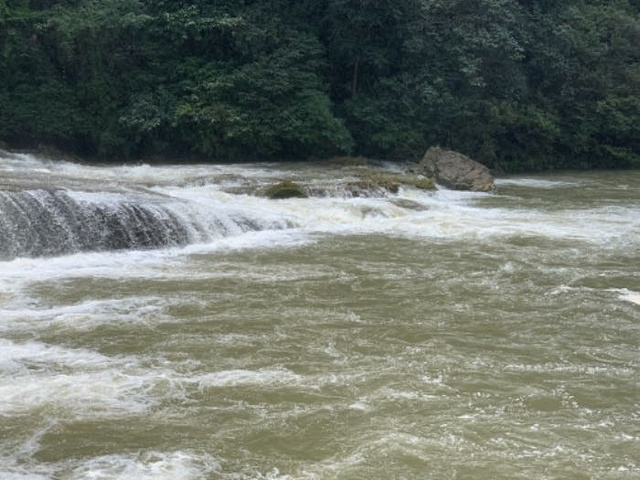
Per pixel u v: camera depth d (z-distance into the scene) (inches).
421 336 420.2
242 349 392.8
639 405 338.3
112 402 326.0
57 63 1095.0
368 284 523.5
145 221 626.5
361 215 764.6
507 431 309.0
